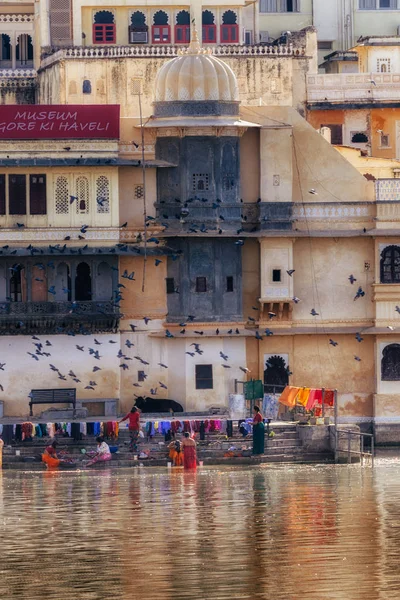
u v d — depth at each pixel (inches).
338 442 3690.9
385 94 5054.1
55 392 3981.3
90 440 3634.4
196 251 4099.4
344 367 4170.8
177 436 3671.3
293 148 4148.6
